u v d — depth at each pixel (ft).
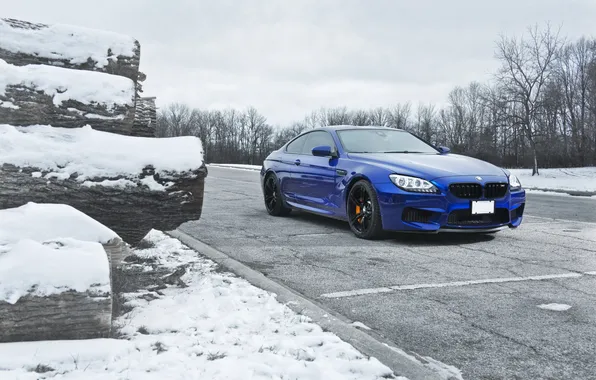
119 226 10.29
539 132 119.96
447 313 10.19
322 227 21.33
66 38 12.01
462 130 227.40
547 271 13.75
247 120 284.61
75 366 6.65
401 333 9.13
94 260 7.60
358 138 21.61
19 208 8.78
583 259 15.29
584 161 169.27
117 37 12.51
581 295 11.44
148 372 6.63
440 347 8.49
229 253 15.99
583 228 21.90
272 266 14.25
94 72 11.16
